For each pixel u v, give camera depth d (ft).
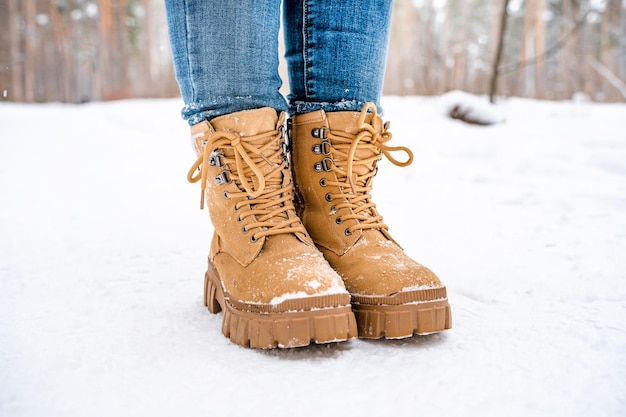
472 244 4.81
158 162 10.78
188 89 3.02
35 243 4.87
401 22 59.98
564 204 6.27
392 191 7.57
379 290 2.66
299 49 3.20
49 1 64.95
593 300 3.43
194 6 2.85
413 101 22.12
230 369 2.36
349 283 2.82
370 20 3.09
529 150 9.99
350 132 3.03
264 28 2.93
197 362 2.43
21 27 65.10
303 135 3.07
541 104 22.54
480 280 3.76
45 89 65.87
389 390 2.18
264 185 2.79
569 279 3.75
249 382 2.24
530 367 2.39
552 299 3.40
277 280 2.56
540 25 54.54
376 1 3.10
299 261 2.68
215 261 3.06
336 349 2.59
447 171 8.93
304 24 3.10
